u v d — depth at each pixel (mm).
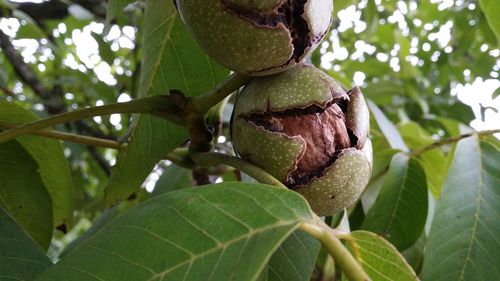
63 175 259
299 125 174
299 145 170
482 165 215
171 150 216
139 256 130
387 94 485
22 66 447
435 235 201
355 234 146
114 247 134
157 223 134
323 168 172
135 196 314
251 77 179
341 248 129
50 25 531
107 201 233
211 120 220
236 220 128
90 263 133
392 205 245
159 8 212
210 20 160
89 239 139
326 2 168
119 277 129
